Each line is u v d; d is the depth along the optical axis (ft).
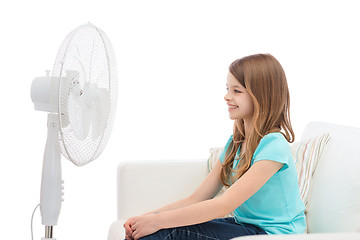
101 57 8.59
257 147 7.59
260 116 7.68
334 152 8.76
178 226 7.20
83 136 8.44
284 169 7.50
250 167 7.59
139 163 9.71
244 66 7.72
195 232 7.30
